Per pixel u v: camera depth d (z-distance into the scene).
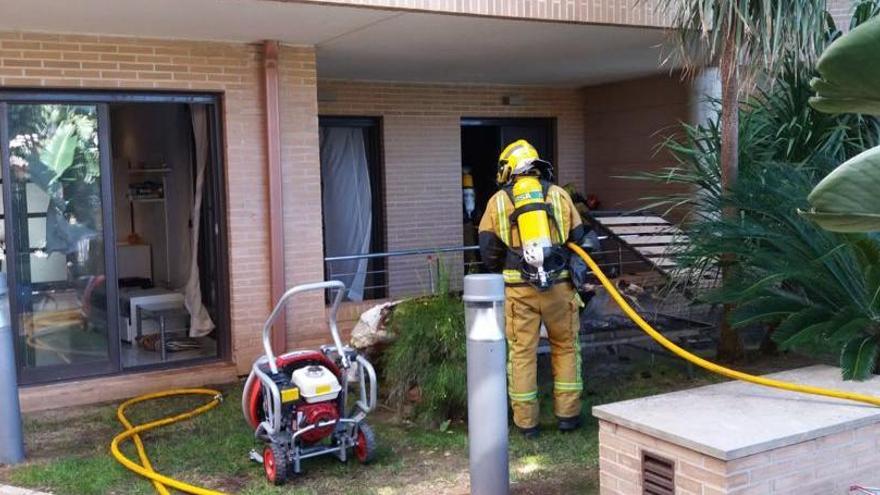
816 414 3.79
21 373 6.85
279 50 7.61
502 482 4.01
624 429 3.86
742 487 3.38
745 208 5.96
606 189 11.60
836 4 8.47
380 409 6.32
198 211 8.22
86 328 7.13
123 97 7.14
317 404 4.82
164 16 6.35
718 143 6.93
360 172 10.84
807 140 6.72
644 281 8.92
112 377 7.16
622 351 7.75
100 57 6.90
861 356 4.49
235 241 7.48
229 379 7.45
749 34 5.75
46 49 6.71
